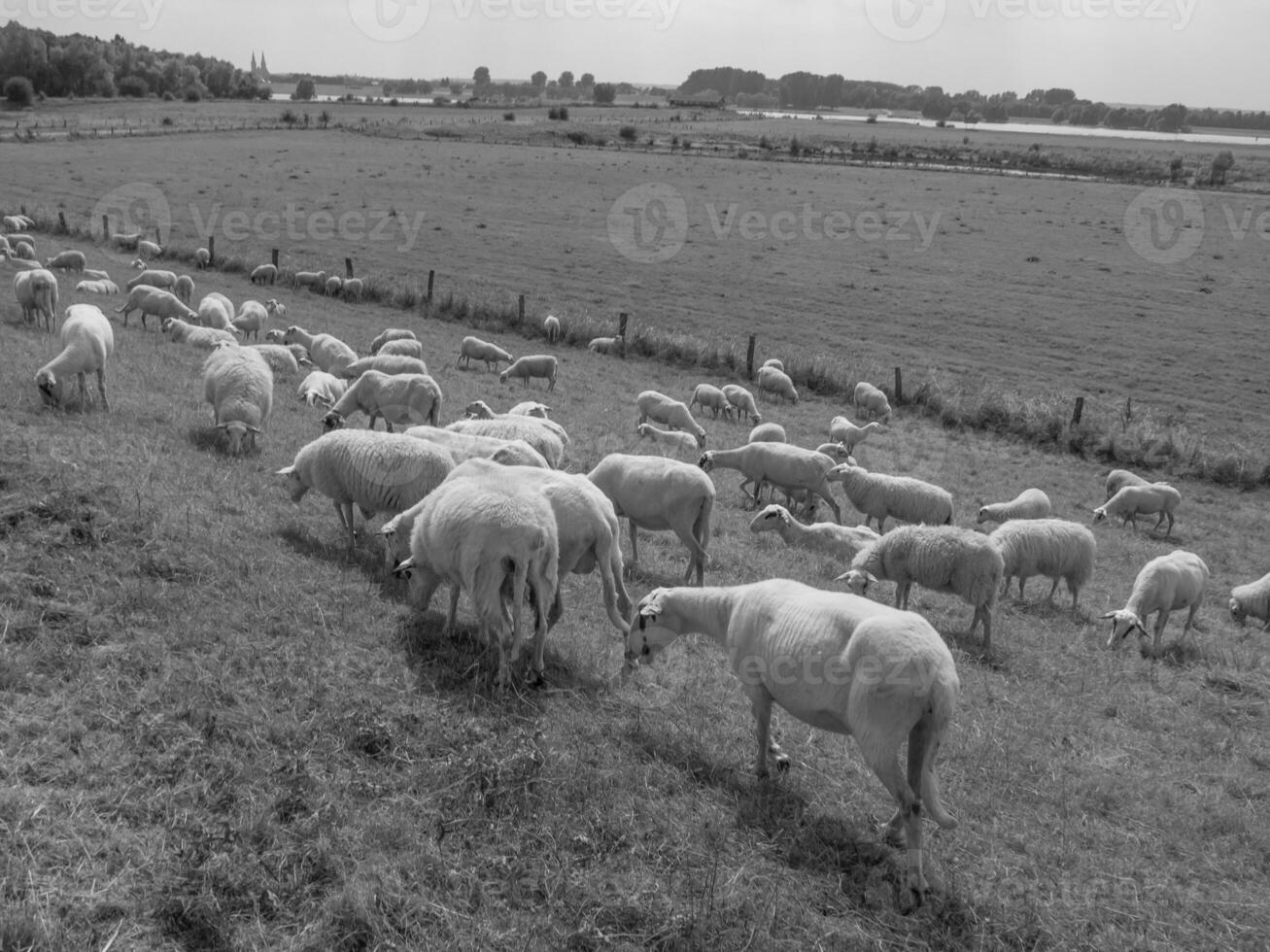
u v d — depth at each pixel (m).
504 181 73.88
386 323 35.53
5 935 4.89
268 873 5.70
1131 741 10.27
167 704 6.90
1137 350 40.50
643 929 5.82
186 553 9.11
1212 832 8.43
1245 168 106.38
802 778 7.91
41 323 20.12
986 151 116.25
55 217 47.75
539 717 7.87
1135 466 28.45
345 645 8.34
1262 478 27.62
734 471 21.50
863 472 17.03
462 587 8.95
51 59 113.25
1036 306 46.47
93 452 11.03
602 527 9.63
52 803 5.82
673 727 8.33
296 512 11.36
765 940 5.85
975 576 12.13
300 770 6.50
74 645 7.30
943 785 8.30
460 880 5.96
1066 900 6.86
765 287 48.09
